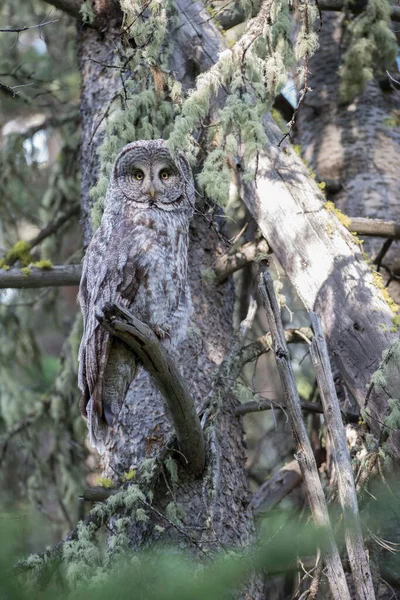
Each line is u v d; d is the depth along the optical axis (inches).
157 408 427.8
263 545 184.5
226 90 423.2
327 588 426.9
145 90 406.6
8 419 619.2
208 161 368.8
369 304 397.7
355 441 410.6
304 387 610.5
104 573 315.0
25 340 637.9
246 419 652.1
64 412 590.9
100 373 362.6
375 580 359.9
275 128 449.1
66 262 589.3
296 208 426.0
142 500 350.6
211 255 471.8
